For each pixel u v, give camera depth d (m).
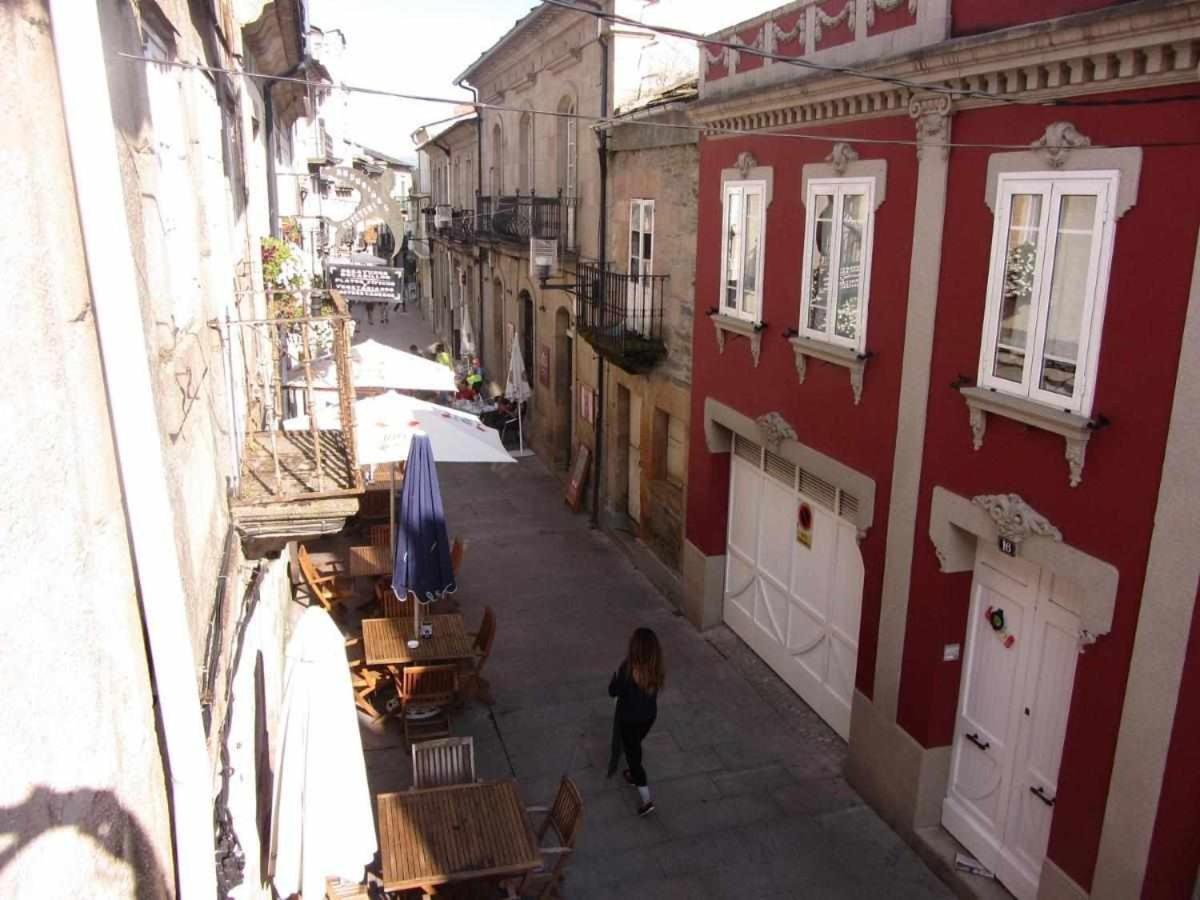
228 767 4.50
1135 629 5.72
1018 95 6.30
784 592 10.76
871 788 8.70
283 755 5.88
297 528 6.12
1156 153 5.36
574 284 15.95
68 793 2.26
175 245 4.74
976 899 7.31
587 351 16.69
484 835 6.85
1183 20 4.96
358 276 17.56
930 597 7.68
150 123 4.11
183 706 3.12
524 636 12.20
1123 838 5.89
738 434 10.98
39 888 2.05
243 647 5.70
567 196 17.48
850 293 8.50
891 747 8.34
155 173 4.16
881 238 7.97
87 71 2.57
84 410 2.63
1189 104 5.16
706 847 8.18
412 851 6.66
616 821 8.53
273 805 6.25
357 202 29.27
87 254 2.64
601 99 14.89
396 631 10.45
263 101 13.43
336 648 6.08
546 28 17.38
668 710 10.41
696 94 11.91
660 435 13.79
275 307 10.89
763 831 8.39
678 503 13.11
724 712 10.38
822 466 9.09
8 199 2.13
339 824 5.80
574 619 12.72
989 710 7.48
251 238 10.13
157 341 3.78
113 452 2.88
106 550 2.72
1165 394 5.41
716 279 11.18
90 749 2.44
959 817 7.87
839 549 9.59
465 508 17.48
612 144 14.48
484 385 25.53
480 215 24.34
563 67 17.05
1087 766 6.19
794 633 10.61
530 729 10.04
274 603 8.55
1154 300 5.43
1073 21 5.56
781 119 9.43
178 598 3.06
